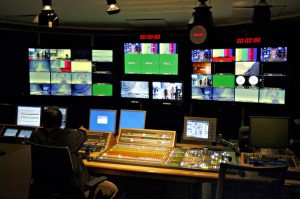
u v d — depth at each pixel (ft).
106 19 20.27
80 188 9.57
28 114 16.33
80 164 10.00
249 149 12.86
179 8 16.63
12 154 7.09
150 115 22.59
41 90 21.49
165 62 21.47
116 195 10.71
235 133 21.49
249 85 19.58
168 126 22.25
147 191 15.10
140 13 18.08
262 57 18.95
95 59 21.45
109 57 21.45
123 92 22.21
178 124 22.17
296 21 18.89
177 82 21.15
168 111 22.35
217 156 11.88
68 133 10.03
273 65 18.89
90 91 21.83
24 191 6.91
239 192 8.11
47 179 9.65
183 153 12.25
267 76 19.08
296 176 10.05
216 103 20.63
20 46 21.70
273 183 7.86
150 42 21.39
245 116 21.09
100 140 13.60
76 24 22.39
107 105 23.04
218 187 8.14
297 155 11.82
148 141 13.44
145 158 11.73
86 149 12.78
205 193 9.04
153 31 23.39
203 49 20.33
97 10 17.20
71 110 22.52
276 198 7.93
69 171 9.29
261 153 11.92
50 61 21.21
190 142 14.35
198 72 20.75
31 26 21.86
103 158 11.78
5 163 6.84
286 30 19.86
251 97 19.66
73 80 21.58
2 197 6.50
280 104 19.01
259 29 20.80
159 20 20.59
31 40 22.34
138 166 11.24
